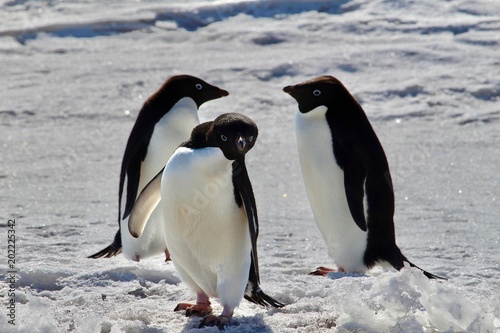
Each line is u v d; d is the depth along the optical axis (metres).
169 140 9.88
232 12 31.03
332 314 7.52
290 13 30.62
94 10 32.50
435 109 20.56
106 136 18.84
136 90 22.92
